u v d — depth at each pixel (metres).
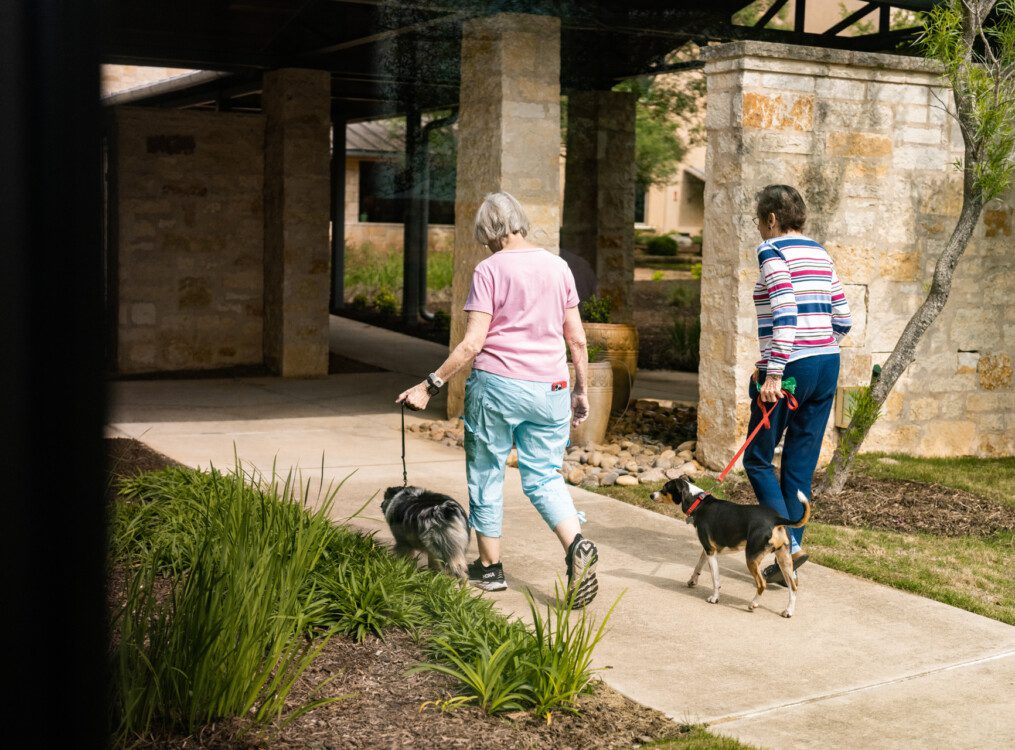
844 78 7.10
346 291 19.14
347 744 2.91
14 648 1.81
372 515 5.69
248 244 11.98
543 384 4.29
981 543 5.59
